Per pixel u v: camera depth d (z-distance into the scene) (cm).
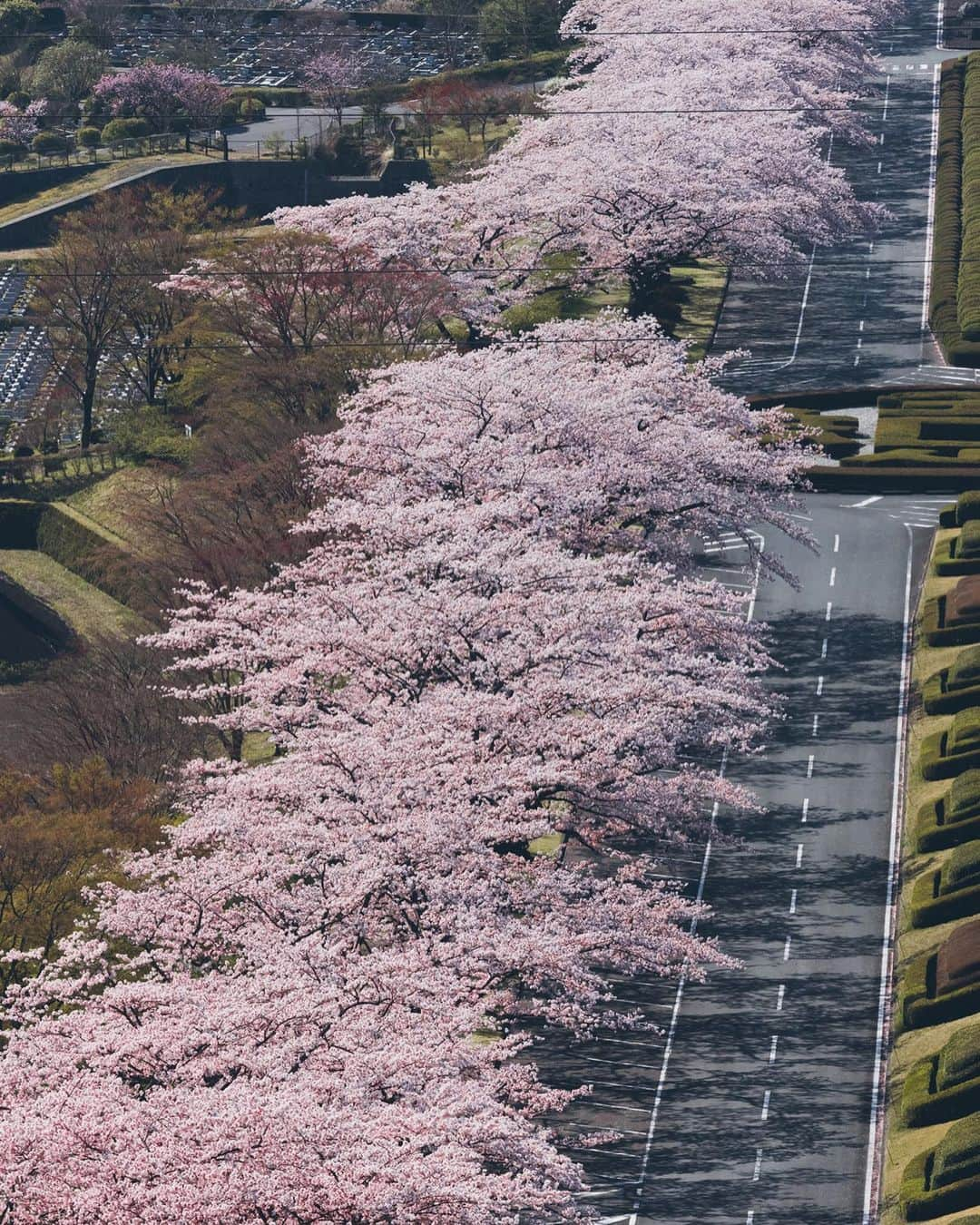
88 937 14000
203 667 16062
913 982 15375
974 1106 13825
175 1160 9831
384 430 19325
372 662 15400
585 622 15562
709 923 16625
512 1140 10631
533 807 15000
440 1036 11256
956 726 18688
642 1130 14225
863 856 17488
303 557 19438
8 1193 9900
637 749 15650
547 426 19350
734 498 19862
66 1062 10850
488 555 16088
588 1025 13525
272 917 12688
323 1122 9869
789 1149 14000
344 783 13650
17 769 17912
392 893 12938
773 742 19250
